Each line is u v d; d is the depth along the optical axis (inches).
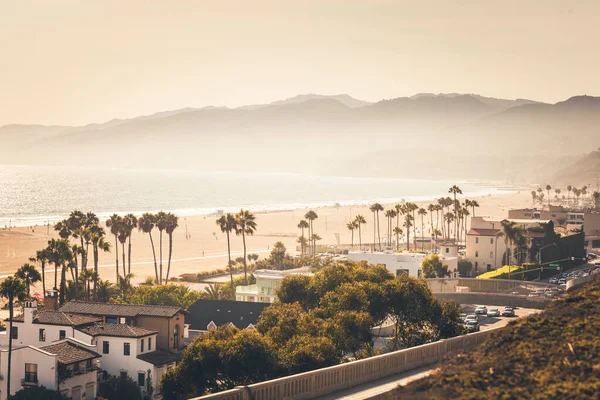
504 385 2770.7
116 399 5762.8
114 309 6569.9
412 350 4891.7
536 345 3122.5
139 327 6363.2
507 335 3294.8
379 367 4621.1
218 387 5226.4
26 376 5442.9
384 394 3971.5
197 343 5369.1
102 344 6033.5
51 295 7411.4
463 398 2689.5
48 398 5290.4
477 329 6899.6
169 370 5378.9
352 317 5994.1
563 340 3132.4
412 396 2839.6
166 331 6412.4
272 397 3929.6
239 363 5196.9
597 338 3080.7
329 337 5792.3
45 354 5428.2
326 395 4195.4
